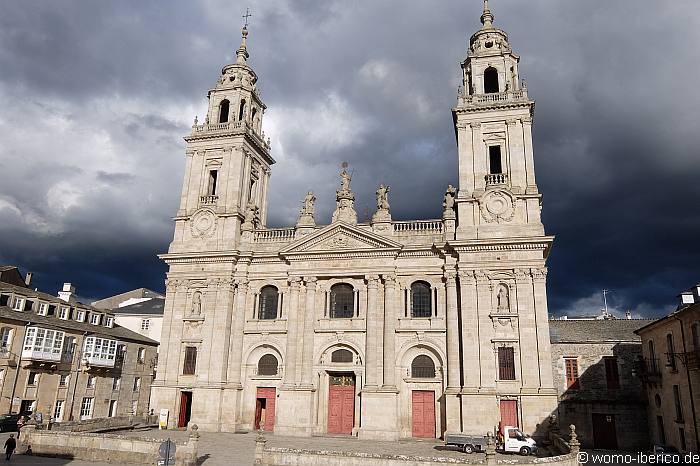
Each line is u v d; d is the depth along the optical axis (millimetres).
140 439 30625
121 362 60312
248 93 55375
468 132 47562
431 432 42375
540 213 44188
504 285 42969
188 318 48625
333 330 45938
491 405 40062
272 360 47375
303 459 28109
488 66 49562
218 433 43938
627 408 44906
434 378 43312
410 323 44688
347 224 47062
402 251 46000
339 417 44844
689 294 40875
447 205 46312
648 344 44281
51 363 50750
